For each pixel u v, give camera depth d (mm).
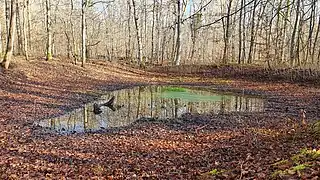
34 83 22953
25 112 16234
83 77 29031
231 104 21141
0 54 28078
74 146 11375
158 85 30641
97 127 14836
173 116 17625
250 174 6742
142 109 19594
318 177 5434
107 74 33281
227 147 10492
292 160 6859
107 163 9430
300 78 28469
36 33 57062
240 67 36188
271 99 22016
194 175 7816
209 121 15906
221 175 7109
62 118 16266
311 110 17219
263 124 14484
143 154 10406
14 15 24281
